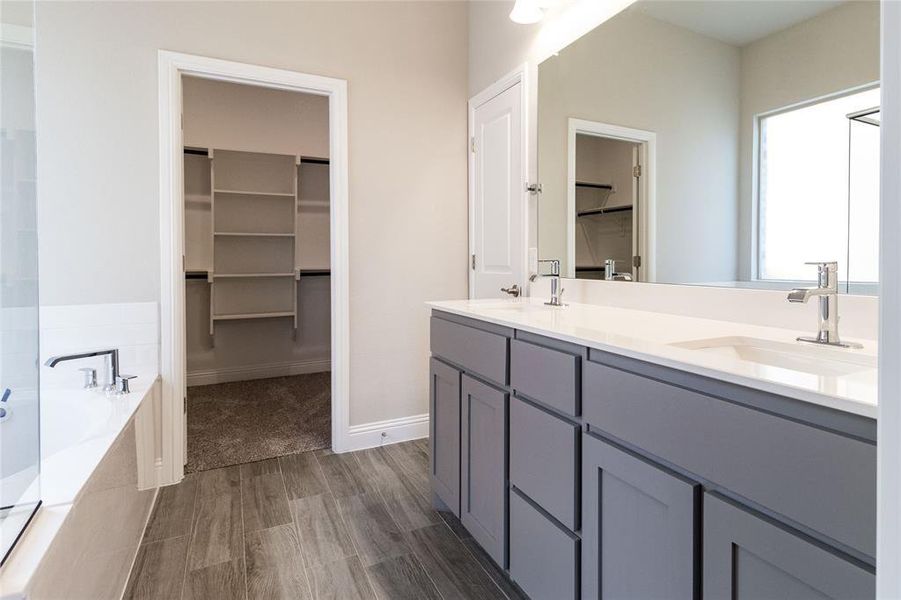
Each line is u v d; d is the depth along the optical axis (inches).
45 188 82.3
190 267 161.0
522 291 97.3
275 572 64.3
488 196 109.2
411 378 113.6
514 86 99.0
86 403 71.6
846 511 26.4
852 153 46.7
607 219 76.7
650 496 39.3
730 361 36.0
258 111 169.8
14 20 39.4
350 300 106.4
